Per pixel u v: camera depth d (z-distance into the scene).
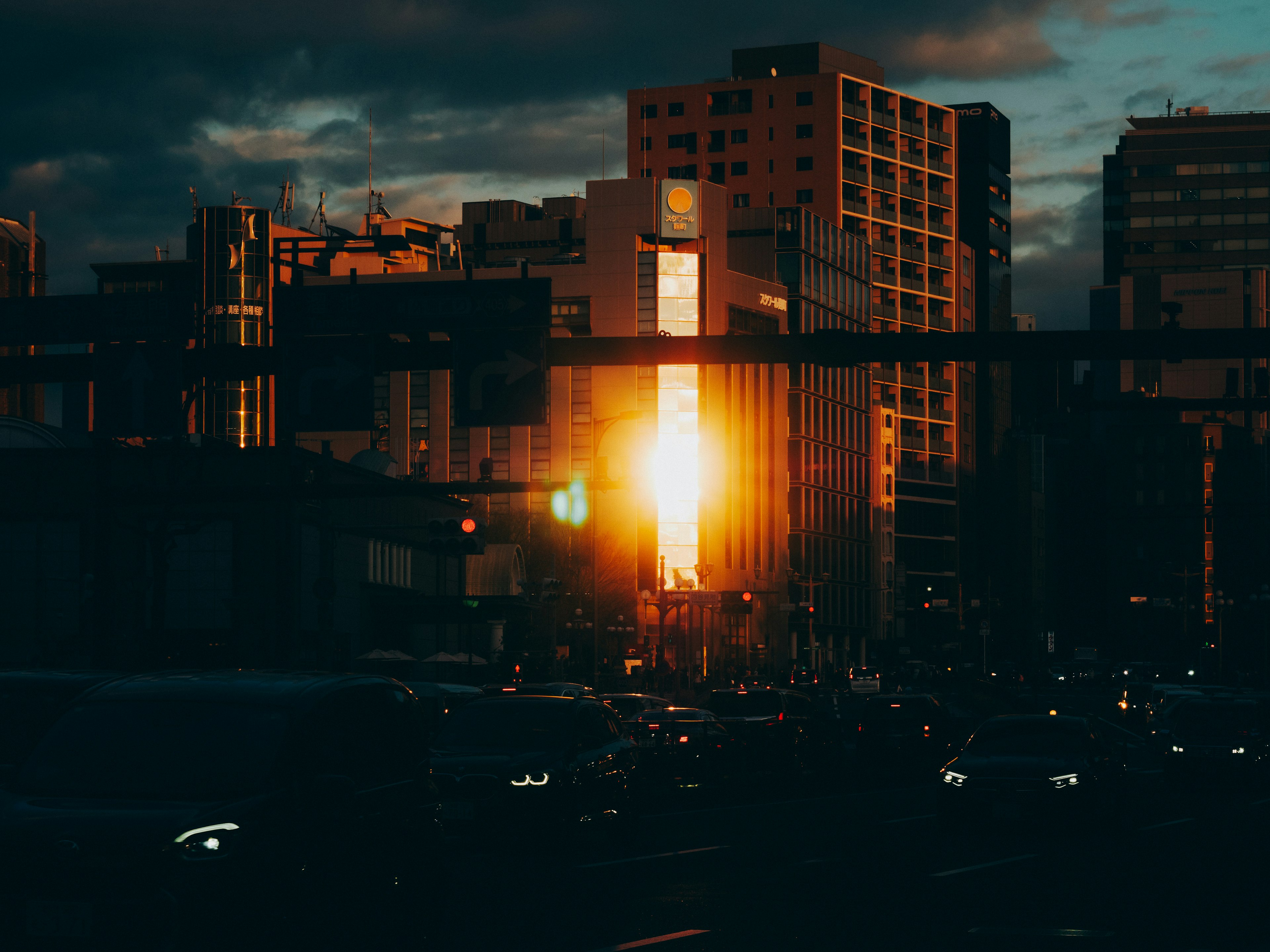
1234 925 12.61
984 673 141.62
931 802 26.61
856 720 62.22
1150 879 15.81
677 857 17.28
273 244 144.25
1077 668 147.50
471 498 102.19
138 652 38.84
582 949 10.94
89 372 26.64
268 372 26.11
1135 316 198.25
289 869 8.59
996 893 14.53
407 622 72.94
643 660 104.12
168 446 49.34
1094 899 14.16
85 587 55.66
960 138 197.62
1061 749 21.78
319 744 9.34
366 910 9.53
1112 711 86.38
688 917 12.62
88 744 9.03
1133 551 193.12
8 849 8.01
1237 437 193.50
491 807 16.72
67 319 26.64
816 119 162.12
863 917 12.84
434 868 10.53
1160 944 11.59
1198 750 30.70
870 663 155.38
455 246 150.00
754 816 23.41
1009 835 20.67
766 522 139.12
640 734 28.98
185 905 7.95
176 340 26.38
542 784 16.89
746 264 145.25
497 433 131.38
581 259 134.62
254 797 8.60
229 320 141.38
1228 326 194.25
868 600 159.12
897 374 173.62
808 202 162.12
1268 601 129.25
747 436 136.75
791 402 144.62
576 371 131.00
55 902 7.91
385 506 74.75
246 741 9.00
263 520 63.38
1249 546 194.38
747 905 13.41
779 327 141.62
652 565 126.94
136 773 8.79
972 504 189.38
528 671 71.75
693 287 132.12
